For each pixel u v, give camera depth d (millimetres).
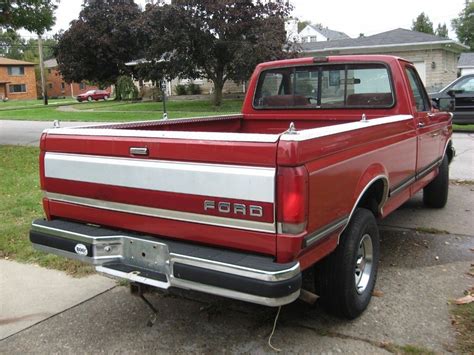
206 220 2973
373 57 4891
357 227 3473
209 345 3367
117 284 4426
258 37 23219
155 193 3139
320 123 5324
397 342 3299
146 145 3129
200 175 2936
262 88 5652
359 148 3406
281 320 3643
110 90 56000
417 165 4906
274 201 2721
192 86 36125
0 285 4457
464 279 4281
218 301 3994
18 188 8133
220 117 5465
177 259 2951
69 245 3459
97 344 3443
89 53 41031
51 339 3529
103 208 3441
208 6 23547
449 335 3365
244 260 2811
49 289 4355
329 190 3010
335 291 3424
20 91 71438
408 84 4852
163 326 3646
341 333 3438
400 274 4398
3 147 13156
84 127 3879
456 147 11852
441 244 5191
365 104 5008
